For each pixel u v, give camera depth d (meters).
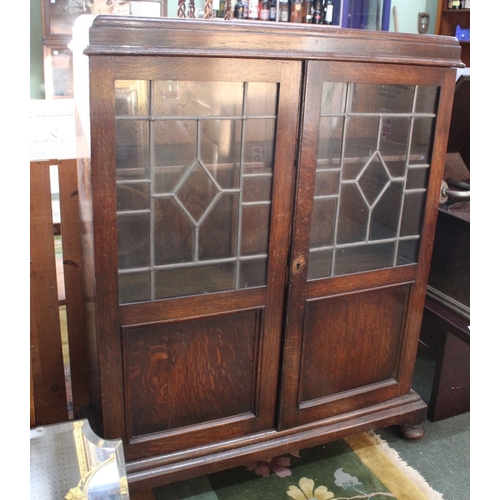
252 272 1.58
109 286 1.42
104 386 1.51
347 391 1.88
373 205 1.68
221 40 1.33
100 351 1.47
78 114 1.45
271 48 1.38
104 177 1.33
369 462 1.91
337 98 1.51
